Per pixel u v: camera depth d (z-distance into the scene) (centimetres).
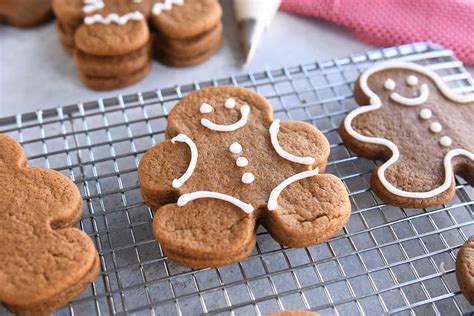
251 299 29
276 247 31
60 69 39
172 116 32
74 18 37
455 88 36
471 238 30
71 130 35
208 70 39
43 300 27
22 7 40
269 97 35
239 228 29
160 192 30
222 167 30
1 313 29
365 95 34
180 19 37
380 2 39
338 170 34
